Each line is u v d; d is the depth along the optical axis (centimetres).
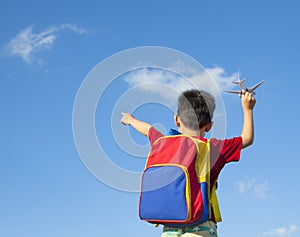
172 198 256
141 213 266
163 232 273
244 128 285
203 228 258
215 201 273
